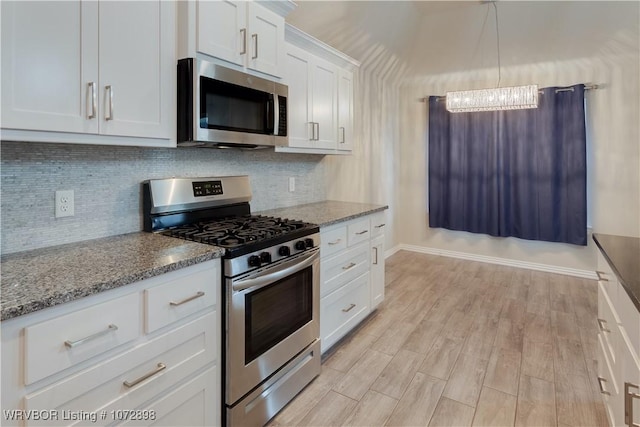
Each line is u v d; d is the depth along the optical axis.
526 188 4.39
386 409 1.94
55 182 1.58
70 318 1.07
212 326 1.54
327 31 3.19
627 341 1.35
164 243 1.66
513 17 3.67
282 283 1.90
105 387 1.17
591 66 4.01
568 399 2.02
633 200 3.90
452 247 5.05
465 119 4.72
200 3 1.73
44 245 1.56
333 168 3.66
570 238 4.17
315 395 2.05
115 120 1.46
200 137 1.73
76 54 1.33
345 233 2.54
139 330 1.26
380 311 3.22
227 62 1.88
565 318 3.09
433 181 5.01
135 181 1.89
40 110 1.24
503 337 2.74
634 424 1.13
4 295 1.01
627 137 3.89
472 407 1.96
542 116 4.24
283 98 2.25
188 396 1.45
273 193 2.86
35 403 1.00
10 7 1.16
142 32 1.55
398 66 4.59
